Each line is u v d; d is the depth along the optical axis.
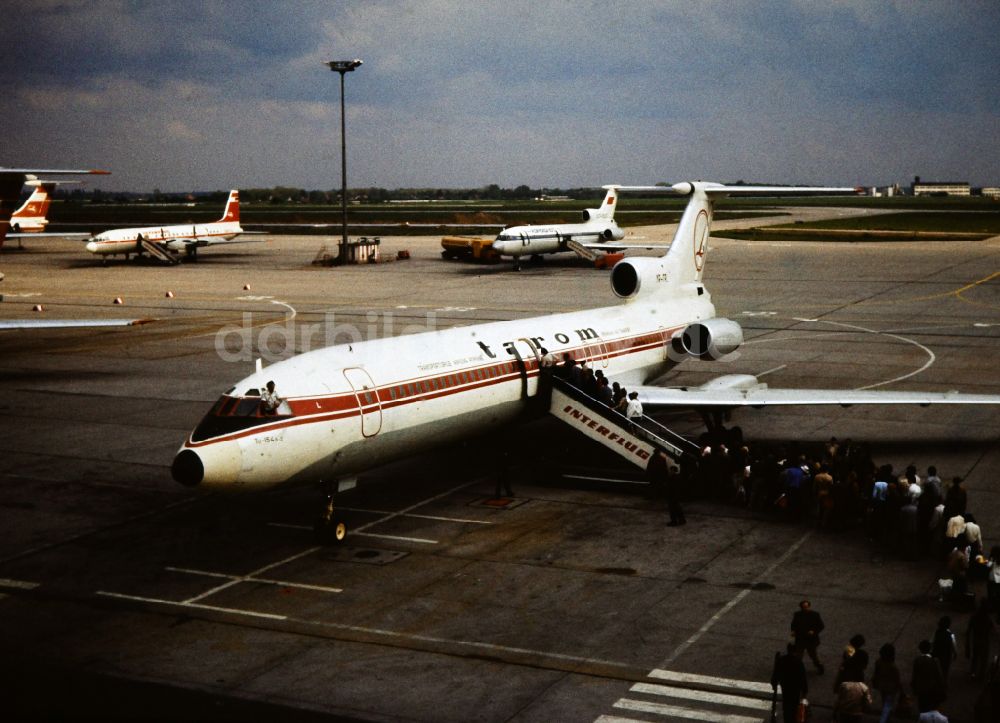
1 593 22.55
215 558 24.70
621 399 31.70
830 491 26.62
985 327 59.69
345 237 103.19
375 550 25.23
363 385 25.88
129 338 59.72
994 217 199.50
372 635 20.16
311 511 28.50
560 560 24.38
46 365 51.34
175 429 37.84
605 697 17.47
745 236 138.62
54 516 28.00
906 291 76.69
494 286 82.19
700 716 16.80
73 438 36.59
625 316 37.69
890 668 16.34
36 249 128.88
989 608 18.00
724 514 28.05
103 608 21.64
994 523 26.42
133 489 30.50
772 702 16.91
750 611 21.11
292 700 17.36
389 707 17.12
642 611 21.17
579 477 31.53
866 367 48.19
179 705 17.11
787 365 49.06
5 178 43.78
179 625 20.72
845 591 22.20
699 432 36.97
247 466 23.14
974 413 39.34
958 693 17.61
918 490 24.44
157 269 100.56
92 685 17.92
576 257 108.94
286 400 24.12
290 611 21.42
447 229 170.38
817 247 117.12
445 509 28.59
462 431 29.67
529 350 32.28
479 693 17.64
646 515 27.94
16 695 17.47
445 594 22.28
